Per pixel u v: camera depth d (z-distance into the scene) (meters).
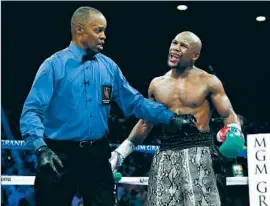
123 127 8.71
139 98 3.48
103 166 3.21
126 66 10.79
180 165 3.51
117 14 9.97
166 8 9.71
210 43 10.61
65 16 9.86
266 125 10.01
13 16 9.83
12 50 10.40
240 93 10.69
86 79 3.18
